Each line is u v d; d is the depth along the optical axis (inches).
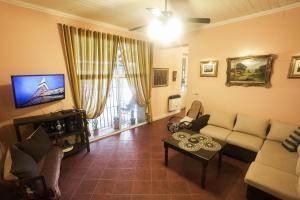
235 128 131.0
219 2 103.4
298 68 108.9
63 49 125.8
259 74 124.7
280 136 110.1
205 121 144.1
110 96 169.9
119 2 103.7
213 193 89.4
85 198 86.3
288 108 116.2
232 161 118.0
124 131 174.6
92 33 136.3
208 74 154.2
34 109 116.5
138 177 102.4
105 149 137.0
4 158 76.5
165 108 227.0
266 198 75.7
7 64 102.9
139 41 172.7
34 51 112.4
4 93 103.4
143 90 184.5
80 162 118.3
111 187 94.0
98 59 142.3
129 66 168.2
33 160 81.6
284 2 104.0
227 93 145.1
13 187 66.9
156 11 88.2
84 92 138.3
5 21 99.6
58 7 112.7
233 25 134.4
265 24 119.1
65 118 121.6
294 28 108.3
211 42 149.1
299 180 70.1
